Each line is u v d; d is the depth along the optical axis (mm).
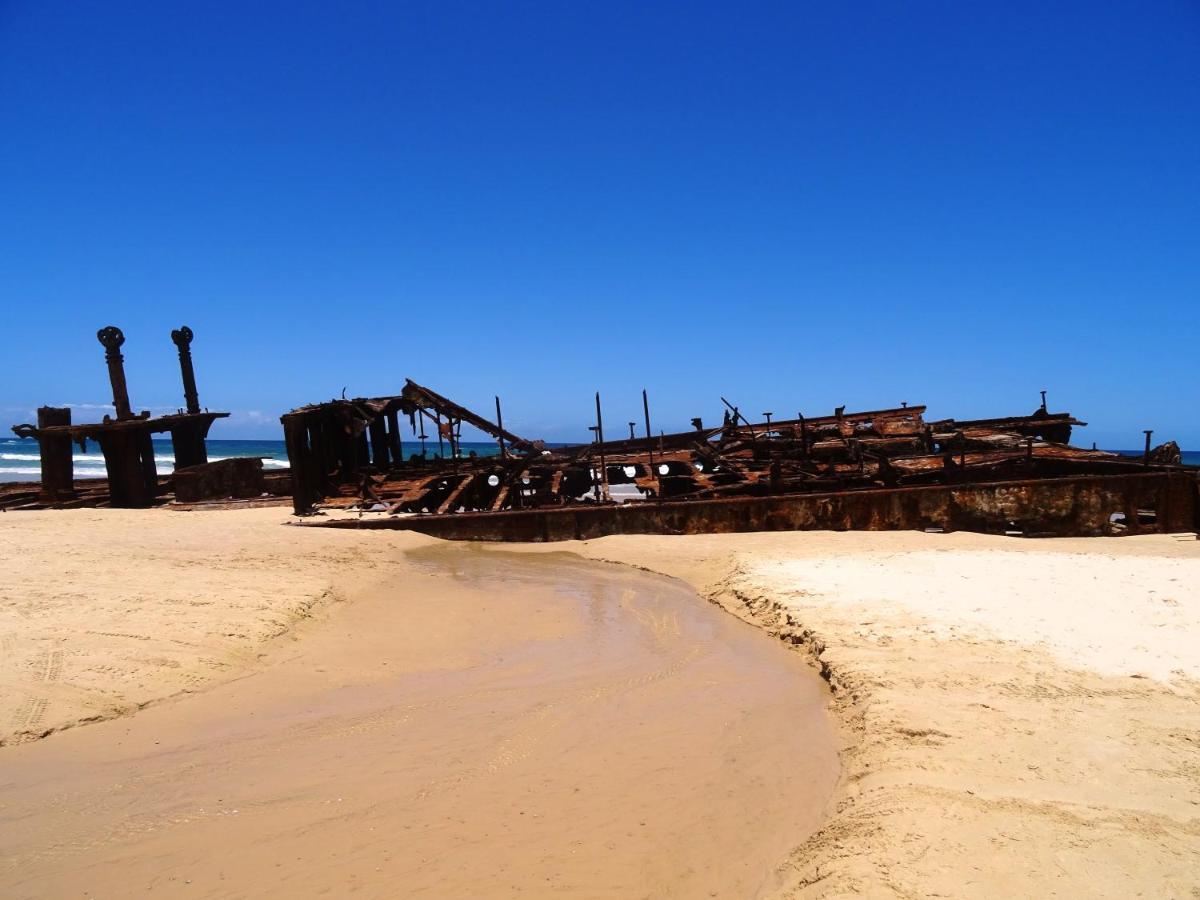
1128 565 10930
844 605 9227
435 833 4570
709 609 10781
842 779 5152
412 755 5691
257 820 4719
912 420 24016
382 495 21641
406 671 7840
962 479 18547
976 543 14492
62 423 23891
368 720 6395
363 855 4328
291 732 6109
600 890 3977
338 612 10094
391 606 10727
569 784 5215
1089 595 9078
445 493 23000
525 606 10961
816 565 11984
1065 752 4996
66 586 9727
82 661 7133
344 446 25031
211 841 4473
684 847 4391
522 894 3949
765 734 6031
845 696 6609
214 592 9922
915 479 18562
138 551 12766
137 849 4391
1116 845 3873
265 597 9898
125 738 5918
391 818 4750
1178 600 8719
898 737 5379
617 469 24984
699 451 23625
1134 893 3482
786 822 4652
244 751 5738
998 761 4895
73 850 4379
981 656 7043
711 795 5027
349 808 4871
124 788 5121
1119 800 4355
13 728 5871
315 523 17359
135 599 9250
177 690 6879
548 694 7102
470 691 7195
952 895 3484
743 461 22875
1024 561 11531
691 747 5816
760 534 16109
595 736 6062
